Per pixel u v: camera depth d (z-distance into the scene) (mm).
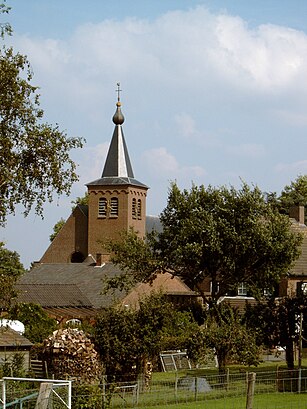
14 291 34875
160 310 42000
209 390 38500
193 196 59500
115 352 41312
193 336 45125
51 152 33219
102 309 43469
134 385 35594
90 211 123125
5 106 32094
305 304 47375
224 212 58250
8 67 31750
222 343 44469
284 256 58062
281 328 46969
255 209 58625
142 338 41438
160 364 54812
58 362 43312
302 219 83250
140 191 125688
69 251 124375
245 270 58812
